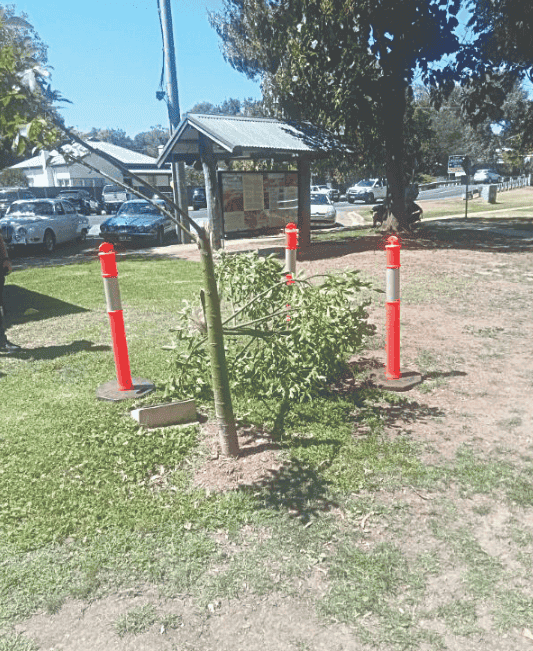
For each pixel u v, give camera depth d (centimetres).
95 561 297
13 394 536
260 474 377
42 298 1028
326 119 1892
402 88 1802
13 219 1927
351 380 549
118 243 2009
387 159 1916
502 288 989
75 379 577
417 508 337
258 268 563
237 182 1441
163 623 256
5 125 261
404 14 1593
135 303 936
